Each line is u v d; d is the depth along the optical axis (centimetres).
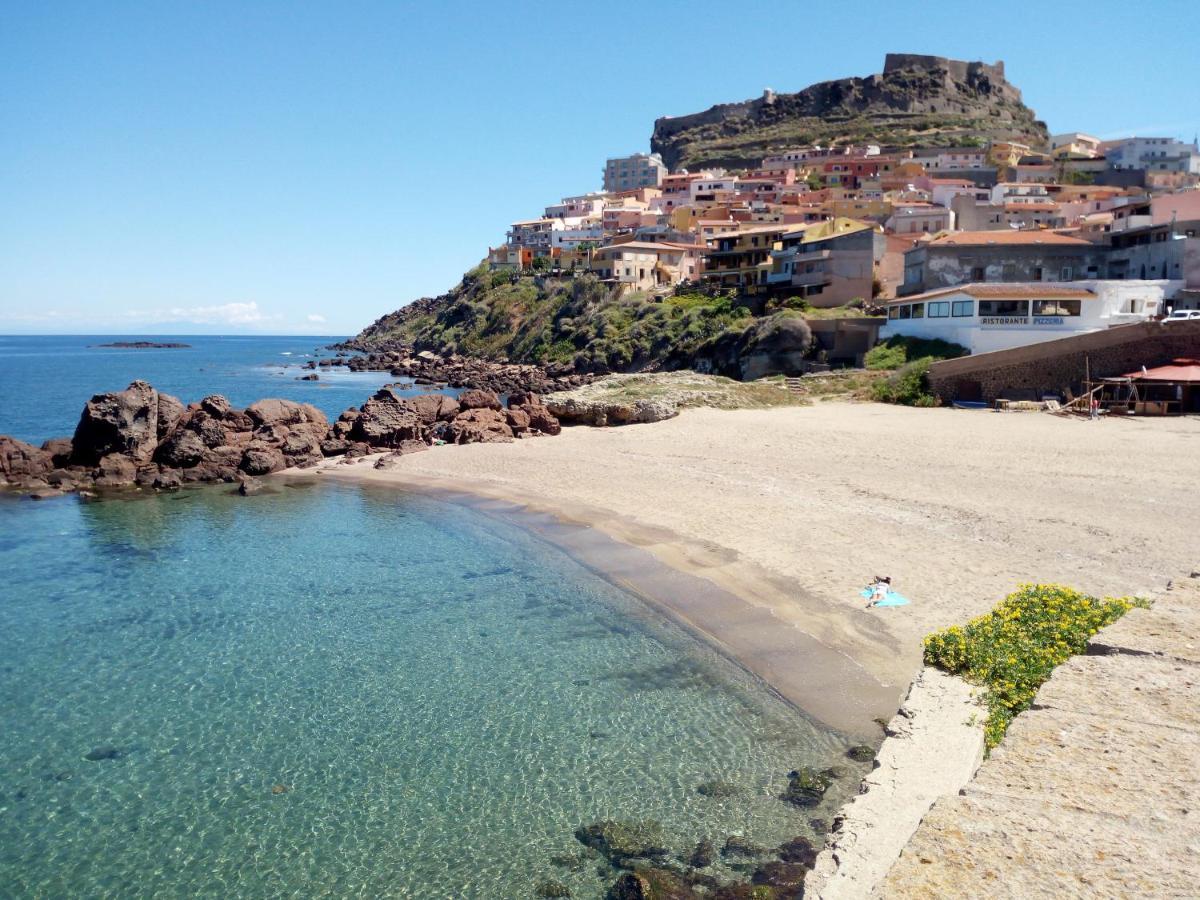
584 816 1572
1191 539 2700
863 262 9806
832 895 985
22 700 2111
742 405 6700
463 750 1819
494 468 4956
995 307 6919
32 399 10225
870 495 3628
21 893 1430
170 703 2081
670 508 3725
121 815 1636
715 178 18725
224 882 1443
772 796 1589
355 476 5022
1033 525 2978
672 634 2370
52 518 4078
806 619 2342
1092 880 662
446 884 1414
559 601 2706
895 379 6681
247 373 15088
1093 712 958
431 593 2841
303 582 3014
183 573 3156
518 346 13788
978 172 16650
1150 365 5812
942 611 2264
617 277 13588
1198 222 7956
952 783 1192
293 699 2084
